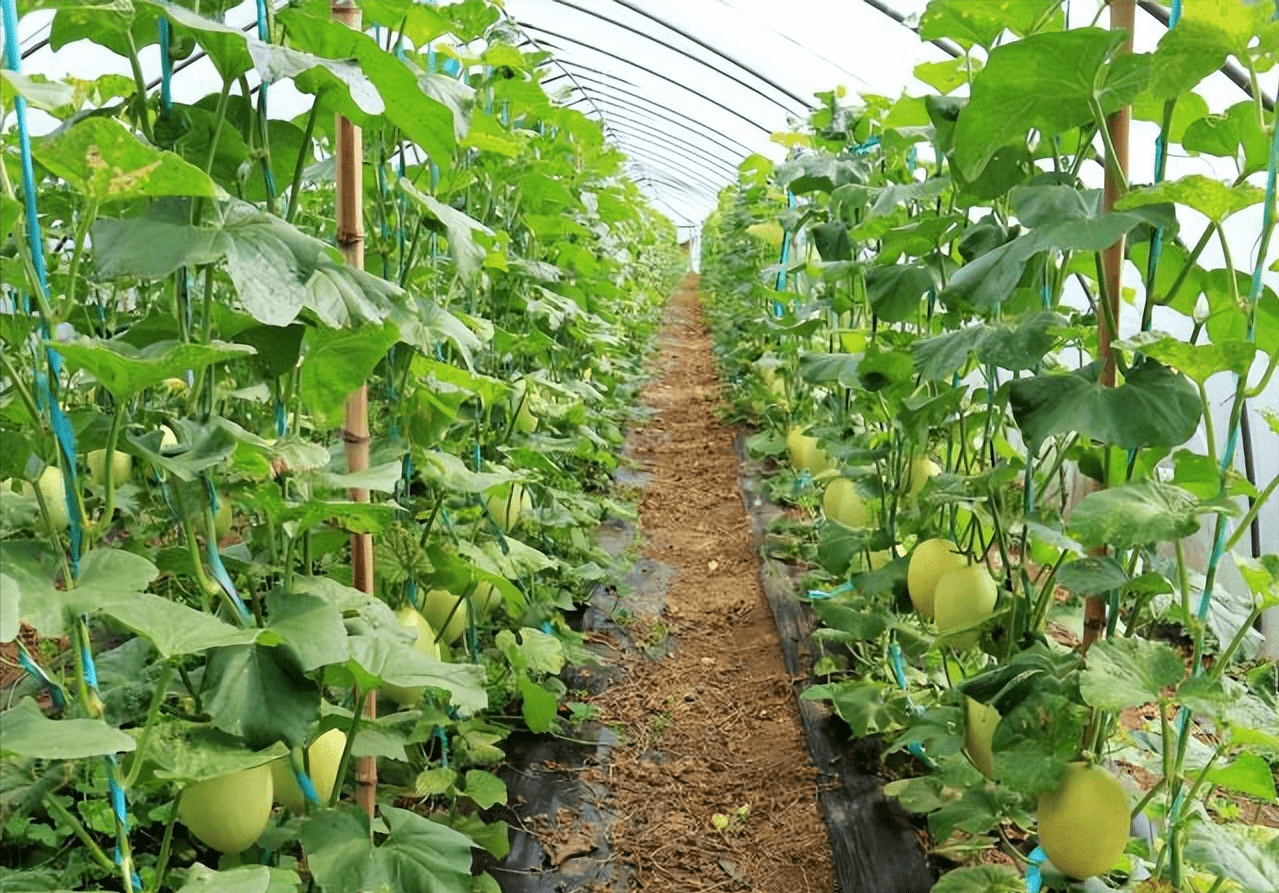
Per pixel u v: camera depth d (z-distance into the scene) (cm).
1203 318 207
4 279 138
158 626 125
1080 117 185
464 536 301
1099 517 159
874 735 354
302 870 224
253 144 174
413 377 239
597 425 587
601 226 562
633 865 308
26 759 138
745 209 851
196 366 128
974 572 239
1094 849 179
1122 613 221
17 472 153
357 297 156
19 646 137
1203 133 192
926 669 350
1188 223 405
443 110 167
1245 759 164
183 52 164
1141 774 316
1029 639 220
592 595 499
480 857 302
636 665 444
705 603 518
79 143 113
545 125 503
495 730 319
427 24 230
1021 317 201
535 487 405
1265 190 159
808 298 512
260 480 161
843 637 362
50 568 127
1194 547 429
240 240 136
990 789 233
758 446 581
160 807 242
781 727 386
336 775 186
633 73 1062
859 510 371
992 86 176
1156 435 168
